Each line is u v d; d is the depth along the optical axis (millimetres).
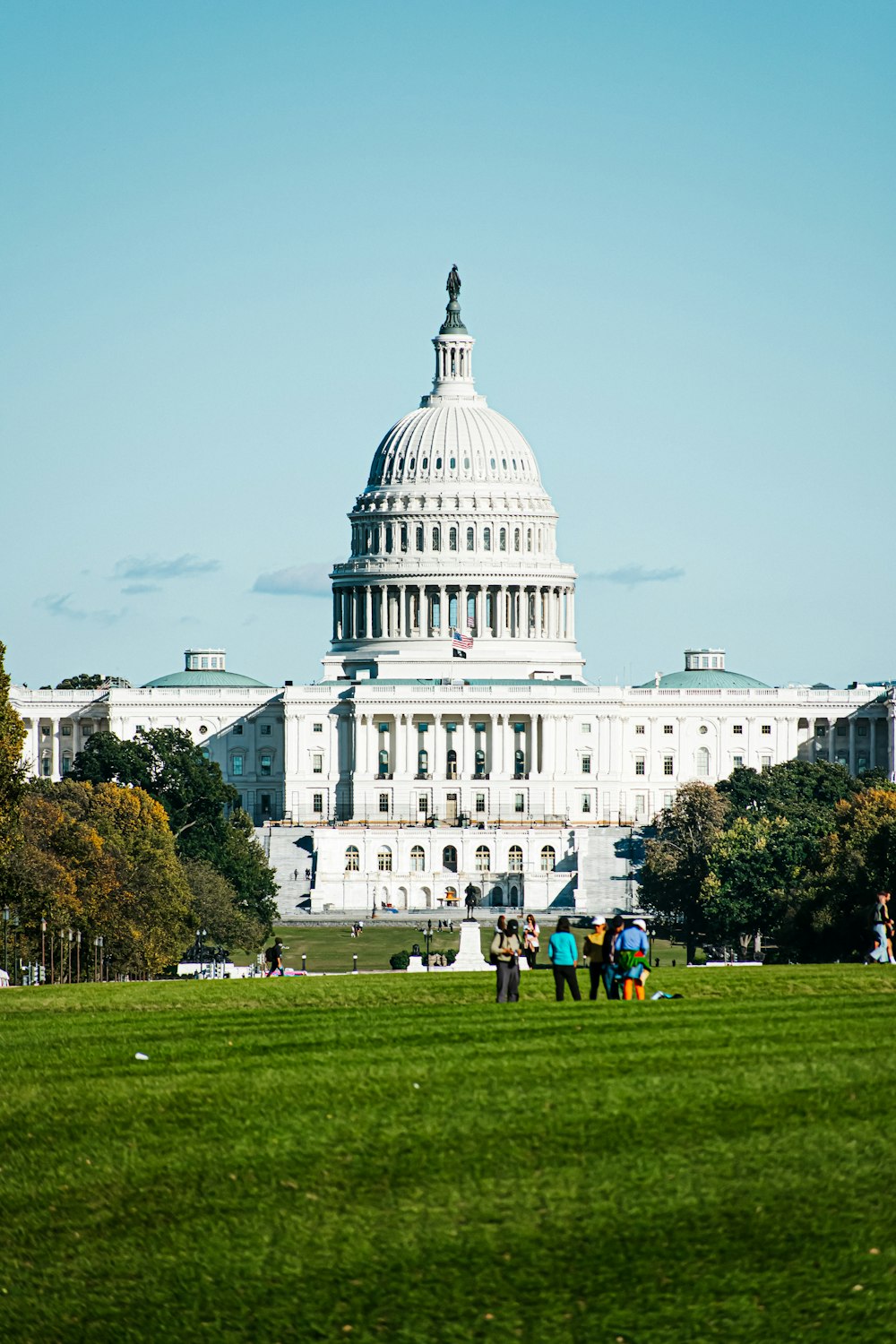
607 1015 80250
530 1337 49844
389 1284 52375
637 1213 55375
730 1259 52781
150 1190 58656
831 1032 74375
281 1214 56531
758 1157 58906
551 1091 65688
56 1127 64250
